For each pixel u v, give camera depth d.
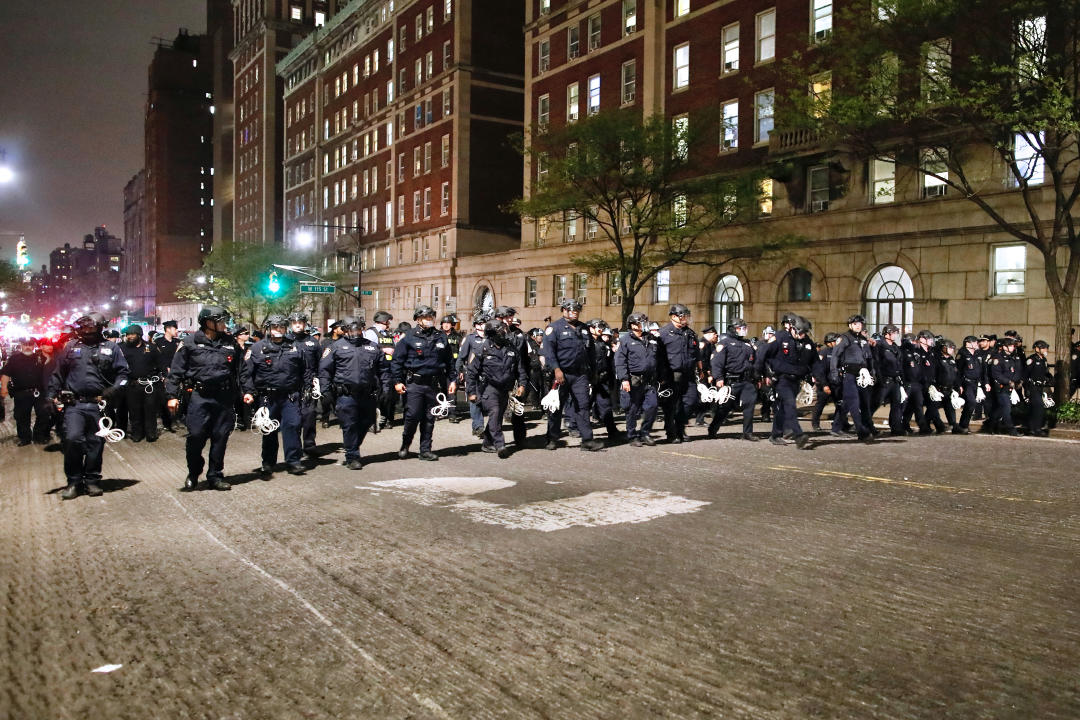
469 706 3.91
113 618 5.15
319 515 8.05
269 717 3.83
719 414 13.79
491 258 47.44
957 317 24.36
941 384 14.83
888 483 9.26
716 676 4.18
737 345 13.52
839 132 21.00
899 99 19.58
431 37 55.31
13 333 38.25
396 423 17.64
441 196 53.66
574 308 12.28
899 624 4.84
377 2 62.25
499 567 6.11
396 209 59.75
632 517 7.63
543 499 8.54
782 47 30.38
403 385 11.52
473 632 4.83
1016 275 23.08
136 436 15.05
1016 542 6.62
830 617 4.96
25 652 4.63
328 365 11.03
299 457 10.78
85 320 9.30
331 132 71.50
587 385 12.39
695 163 27.03
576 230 40.59
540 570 6.02
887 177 26.70
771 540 6.74
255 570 6.15
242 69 100.00
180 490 9.64
